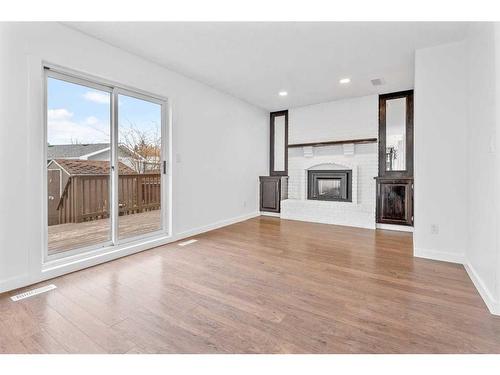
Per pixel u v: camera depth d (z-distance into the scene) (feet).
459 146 9.00
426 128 9.53
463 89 8.89
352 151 16.22
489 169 6.40
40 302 6.43
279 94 15.58
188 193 12.96
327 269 8.63
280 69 11.73
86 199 12.87
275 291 7.04
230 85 13.97
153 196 16.97
